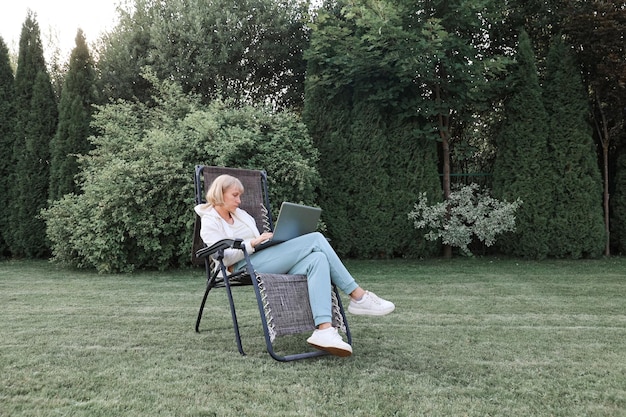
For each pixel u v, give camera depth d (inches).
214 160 245.9
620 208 298.2
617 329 124.4
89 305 153.7
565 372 90.7
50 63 428.8
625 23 269.6
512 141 287.1
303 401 75.5
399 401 76.0
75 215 245.8
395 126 293.9
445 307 152.9
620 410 73.6
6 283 203.5
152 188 244.2
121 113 294.4
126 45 354.3
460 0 266.5
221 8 356.5
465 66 268.8
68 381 82.7
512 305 156.1
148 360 95.1
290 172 255.0
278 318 96.6
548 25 303.9
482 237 274.1
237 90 366.6
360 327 126.0
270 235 106.8
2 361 93.1
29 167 305.9
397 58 258.4
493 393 80.1
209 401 75.1
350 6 267.6
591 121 305.3
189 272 242.7
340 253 292.8
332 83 292.7
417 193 291.1
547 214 281.6
